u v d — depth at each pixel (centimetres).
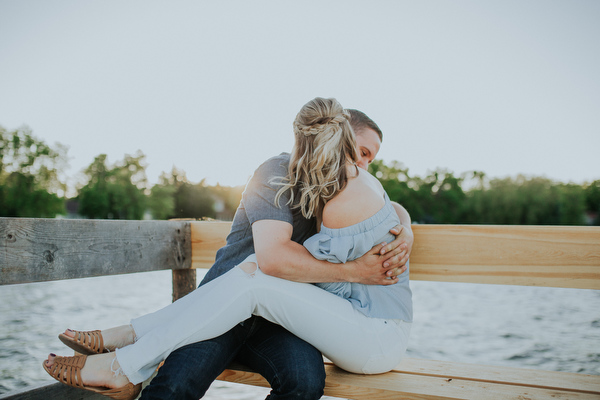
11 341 408
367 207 150
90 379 136
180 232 253
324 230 153
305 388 135
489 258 193
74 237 192
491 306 680
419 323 555
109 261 209
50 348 384
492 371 161
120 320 506
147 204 4725
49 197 4641
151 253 233
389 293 158
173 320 142
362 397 145
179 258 251
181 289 262
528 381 150
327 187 147
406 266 165
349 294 157
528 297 767
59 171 4728
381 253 149
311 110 154
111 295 702
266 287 143
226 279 147
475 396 137
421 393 139
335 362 155
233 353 152
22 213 4506
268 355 148
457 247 199
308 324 145
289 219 151
